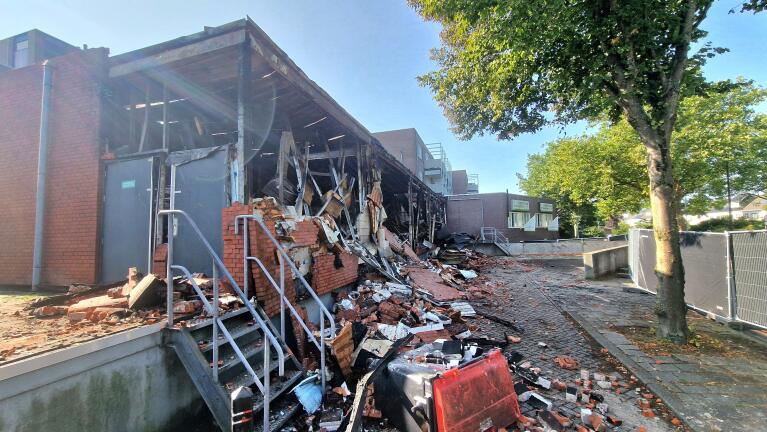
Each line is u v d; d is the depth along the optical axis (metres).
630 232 11.34
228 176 4.64
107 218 5.44
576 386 4.00
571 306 8.07
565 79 6.32
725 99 14.41
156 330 2.88
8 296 5.18
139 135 6.04
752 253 5.62
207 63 4.84
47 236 5.78
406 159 28.62
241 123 4.46
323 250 5.88
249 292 3.94
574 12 5.36
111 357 2.53
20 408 2.03
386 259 9.15
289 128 6.77
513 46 5.36
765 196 19.45
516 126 9.28
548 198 32.81
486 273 13.54
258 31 4.36
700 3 5.43
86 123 5.60
